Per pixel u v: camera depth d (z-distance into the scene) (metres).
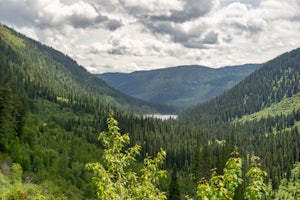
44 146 106.31
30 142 91.50
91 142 168.75
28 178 65.62
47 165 80.38
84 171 90.50
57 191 65.69
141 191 13.69
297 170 171.88
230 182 11.03
